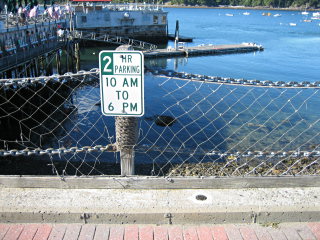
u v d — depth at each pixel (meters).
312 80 31.11
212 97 20.70
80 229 3.66
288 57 43.94
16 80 4.01
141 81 3.78
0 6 32.28
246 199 3.98
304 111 18.42
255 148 13.98
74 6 54.81
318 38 64.94
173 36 64.44
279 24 94.88
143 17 58.59
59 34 34.81
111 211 3.74
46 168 12.05
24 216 3.75
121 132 4.08
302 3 160.00
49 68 32.25
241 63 40.25
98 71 3.90
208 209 3.78
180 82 23.66
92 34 50.88
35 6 35.41
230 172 10.52
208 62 41.31
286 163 10.42
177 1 176.38
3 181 4.22
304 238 3.53
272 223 3.78
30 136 16.05
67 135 16.05
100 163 12.38
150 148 5.44
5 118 17.69
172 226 3.72
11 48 24.73
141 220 3.75
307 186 4.29
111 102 3.90
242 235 3.57
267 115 17.95
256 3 169.12
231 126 16.59
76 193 4.12
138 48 51.53
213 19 109.06
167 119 17.16
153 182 4.18
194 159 12.31
